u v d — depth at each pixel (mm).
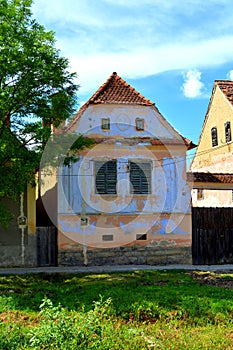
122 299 13164
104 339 9469
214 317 12047
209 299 13320
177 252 22688
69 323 9297
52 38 17875
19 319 11500
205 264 22938
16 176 17109
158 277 18000
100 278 18047
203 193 33094
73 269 20469
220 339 10195
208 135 33500
